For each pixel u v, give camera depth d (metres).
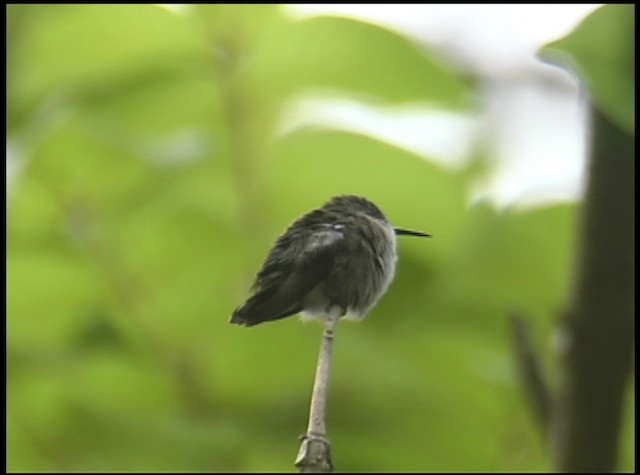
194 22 9.88
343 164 10.02
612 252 8.38
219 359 10.07
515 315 9.01
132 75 10.11
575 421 8.59
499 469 9.86
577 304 8.55
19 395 9.91
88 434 9.66
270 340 9.95
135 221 10.06
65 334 10.45
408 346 10.34
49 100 10.23
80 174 10.05
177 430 9.43
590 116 8.20
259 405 9.98
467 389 10.10
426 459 9.88
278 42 9.74
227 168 10.10
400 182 10.15
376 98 9.87
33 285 10.27
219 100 10.07
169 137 10.30
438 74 9.62
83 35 10.02
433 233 10.42
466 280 10.46
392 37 9.55
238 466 9.51
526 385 8.84
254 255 9.94
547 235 10.39
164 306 10.07
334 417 9.88
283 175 10.05
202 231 10.02
